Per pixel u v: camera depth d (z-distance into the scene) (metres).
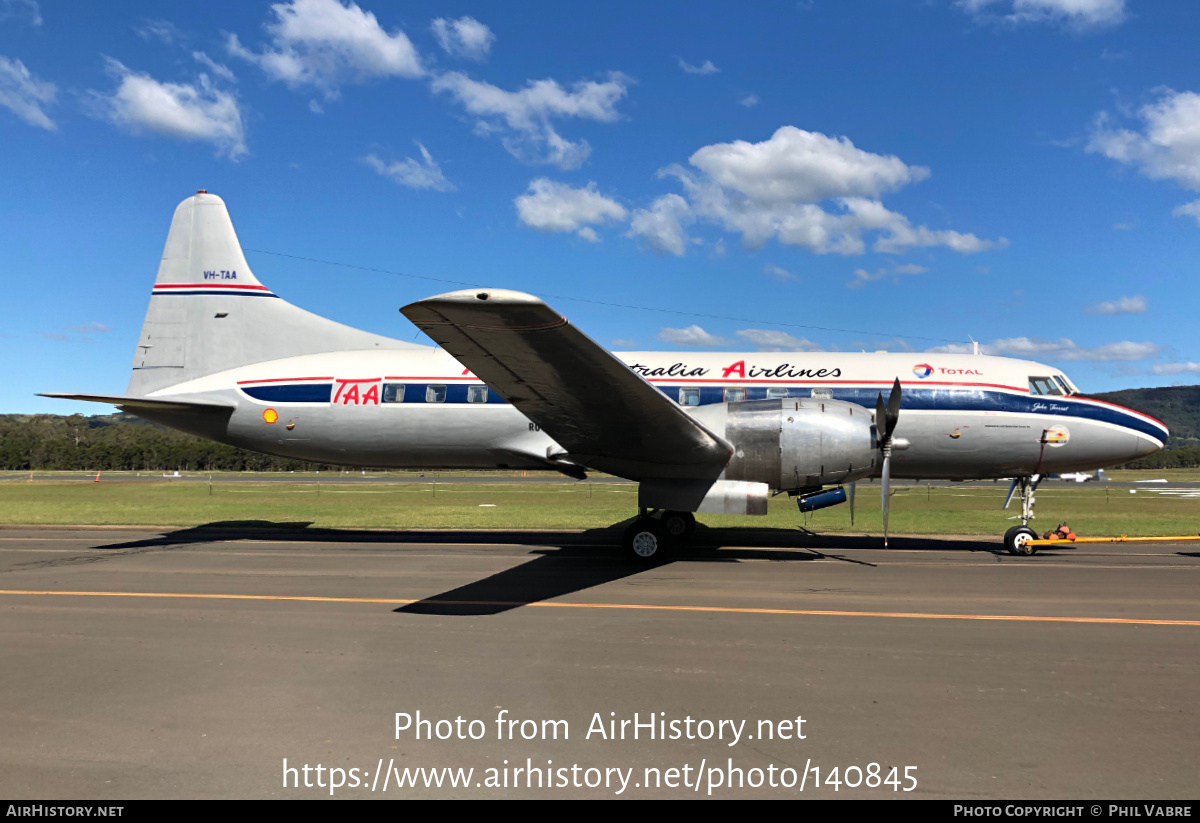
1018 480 15.27
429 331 8.35
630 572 11.34
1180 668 6.34
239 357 16.41
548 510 24.28
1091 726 5.04
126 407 15.48
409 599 9.20
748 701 5.52
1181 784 4.21
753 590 9.81
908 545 15.20
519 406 10.77
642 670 6.25
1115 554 14.04
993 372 14.72
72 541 15.66
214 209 16.88
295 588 9.96
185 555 13.30
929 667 6.35
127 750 4.66
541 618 8.14
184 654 6.75
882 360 15.14
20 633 7.52
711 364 15.32
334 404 15.47
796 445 12.09
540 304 7.49
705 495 12.23
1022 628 7.72
